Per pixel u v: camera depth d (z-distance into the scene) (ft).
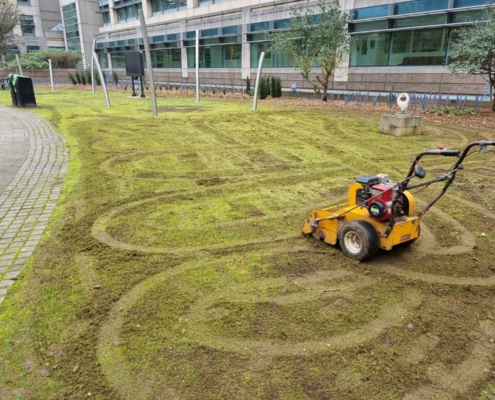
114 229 14.55
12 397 7.22
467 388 7.47
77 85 118.52
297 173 22.21
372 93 66.39
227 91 89.92
